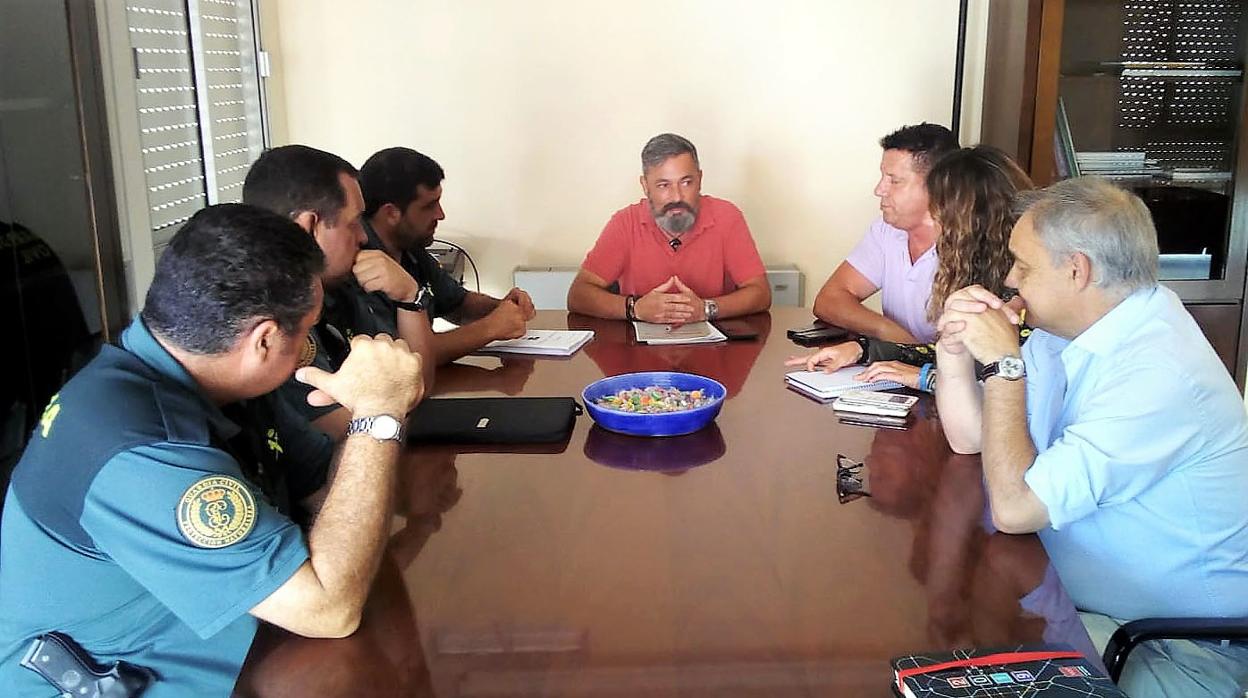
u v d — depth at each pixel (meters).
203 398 1.33
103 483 1.21
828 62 3.81
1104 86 3.49
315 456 1.70
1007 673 1.07
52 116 2.11
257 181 1.96
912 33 3.79
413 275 2.79
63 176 2.15
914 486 1.65
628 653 1.17
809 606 1.27
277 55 3.75
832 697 1.08
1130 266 1.52
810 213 3.94
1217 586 1.54
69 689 1.29
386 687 1.12
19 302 1.99
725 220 3.20
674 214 3.05
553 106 3.83
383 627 1.24
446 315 2.96
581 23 3.76
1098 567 1.58
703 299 2.92
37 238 2.05
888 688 1.10
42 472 1.25
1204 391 1.50
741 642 1.19
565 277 3.82
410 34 3.76
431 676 1.14
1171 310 1.56
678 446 1.84
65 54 2.15
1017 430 1.54
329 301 2.10
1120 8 3.44
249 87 3.59
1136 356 1.52
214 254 1.28
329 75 3.79
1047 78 3.41
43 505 1.24
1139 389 1.49
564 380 2.28
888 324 2.68
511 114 3.83
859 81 3.83
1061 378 1.70
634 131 3.85
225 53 3.43
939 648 1.17
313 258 1.34
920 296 2.74
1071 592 1.61
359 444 1.33
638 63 3.80
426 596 1.31
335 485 1.31
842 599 1.29
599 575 1.35
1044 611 1.26
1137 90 3.49
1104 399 1.51
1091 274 1.53
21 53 2.00
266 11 3.63
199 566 1.20
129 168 2.49
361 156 3.85
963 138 3.89
